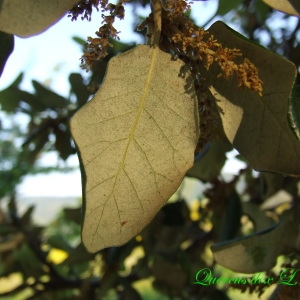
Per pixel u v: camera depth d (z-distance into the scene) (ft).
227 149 0.75
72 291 1.24
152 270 1.09
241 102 0.45
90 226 0.41
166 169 0.44
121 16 0.44
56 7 0.38
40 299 1.14
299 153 0.45
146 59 0.44
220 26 0.44
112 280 1.03
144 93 0.44
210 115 0.47
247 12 1.07
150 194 0.43
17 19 0.38
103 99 0.42
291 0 0.44
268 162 0.46
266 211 0.92
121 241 0.42
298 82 0.65
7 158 3.60
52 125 1.04
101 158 0.42
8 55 0.45
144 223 0.43
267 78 0.44
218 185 0.83
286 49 0.97
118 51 0.82
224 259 0.58
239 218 0.79
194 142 0.44
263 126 0.45
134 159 0.43
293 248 0.60
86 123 0.41
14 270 1.20
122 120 0.43
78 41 0.99
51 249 1.29
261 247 0.59
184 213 1.03
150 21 0.45
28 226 1.27
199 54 0.43
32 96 1.04
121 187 0.43
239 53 0.43
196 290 1.09
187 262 1.07
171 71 0.44
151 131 0.44
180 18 0.44
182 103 0.44
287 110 0.43
